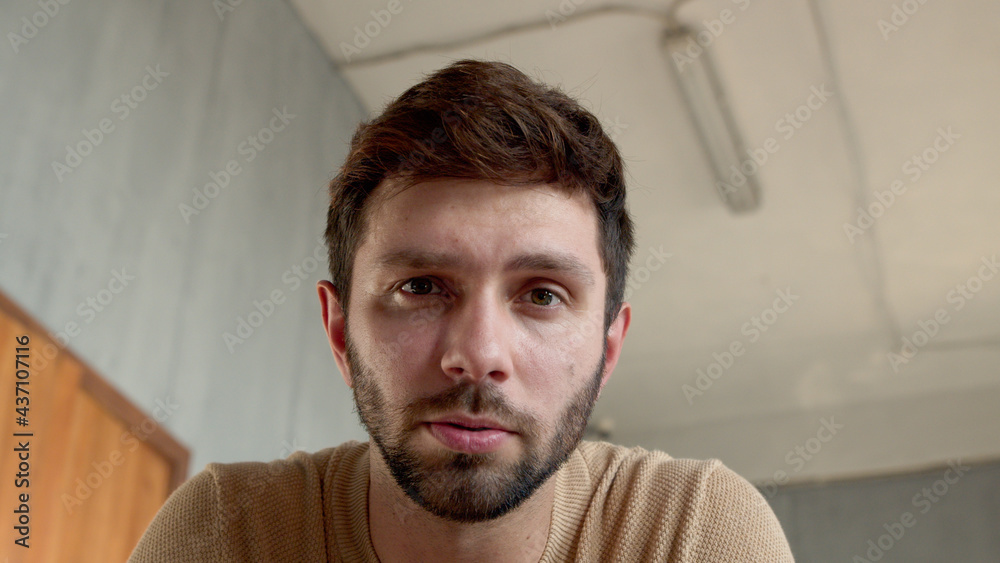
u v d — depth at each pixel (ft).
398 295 2.66
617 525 3.14
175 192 8.78
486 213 2.62
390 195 2.71
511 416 2.54
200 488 3.20
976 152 13.00
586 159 2.77
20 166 6.84
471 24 11.89
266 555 3.04
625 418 20.42
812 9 11.11
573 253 2.68
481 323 2.55
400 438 2.56
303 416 10.75
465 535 2.75
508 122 2.69
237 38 10.39
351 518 3.05
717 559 3.03
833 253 15.23
